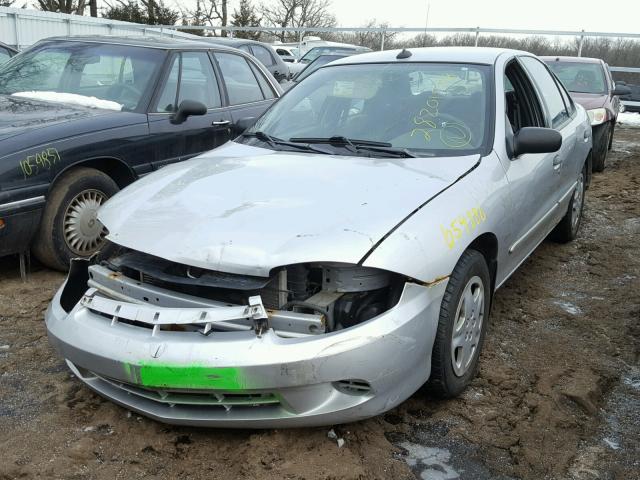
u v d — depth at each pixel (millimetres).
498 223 3424
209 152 3969
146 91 5457
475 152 3619
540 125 4617
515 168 3799
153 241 2828
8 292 4480
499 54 4414
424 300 2777
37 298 4395
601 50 19375
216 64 6270
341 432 2877
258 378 2502
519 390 3336
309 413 2604
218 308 2600
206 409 2693
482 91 3980
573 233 5898
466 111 3869
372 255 2641
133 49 5828
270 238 2705
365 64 4445
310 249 2643
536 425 3027
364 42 22281
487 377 3451
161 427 2924
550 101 5051
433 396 3197
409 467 2701
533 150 3785
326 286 2721
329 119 4055
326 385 2568
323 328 2592
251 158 3654
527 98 4566
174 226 2881
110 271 3053
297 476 2555
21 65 5953
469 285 3137
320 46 17297
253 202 2986
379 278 2721
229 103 6262
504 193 3547
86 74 5719
